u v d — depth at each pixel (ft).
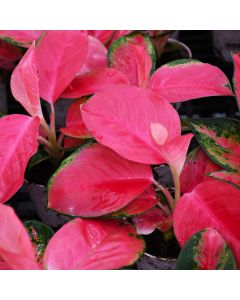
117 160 2.44
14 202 3.56
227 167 2.48
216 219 2.30
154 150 2.38
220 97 4.04
